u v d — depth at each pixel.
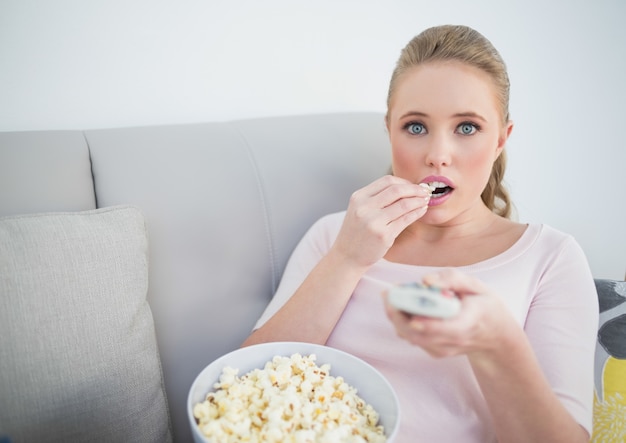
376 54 1.33
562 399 0.68
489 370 0.58
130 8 1.04
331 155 1.12
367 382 0.65
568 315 0.77
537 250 0.84
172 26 1.09
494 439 0.75
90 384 0.71
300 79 1.25
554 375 0.71
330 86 1.29
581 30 1.47
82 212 0.79
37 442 0.67
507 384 0.60
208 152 1.00
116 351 0.73
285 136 1.10
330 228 1.00
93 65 1.04
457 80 0.76
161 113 1.12
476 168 0.79
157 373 0.80
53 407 0.68
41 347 0.68
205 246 0.95
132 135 0.98
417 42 0.84
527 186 1.53
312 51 1.25
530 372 0.58
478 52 0.78
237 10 1.14
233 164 1.01
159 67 1.10
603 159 1.60
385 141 1.20
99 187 0.90
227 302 0.97
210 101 1.17
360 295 0.87
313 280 0.85
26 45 0.97
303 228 1.07
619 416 0.78
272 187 1.04
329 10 1.24
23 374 0.66
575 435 0.64
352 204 0.81
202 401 0.62
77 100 1.04
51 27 0.99
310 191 1.08
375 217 0.78
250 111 1.22
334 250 0.85
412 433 0.75
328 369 0.67
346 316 0.87
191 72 1.13
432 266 0.87
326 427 0.55
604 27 1.49
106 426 0.72
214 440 0.52
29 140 0.89
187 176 0.96
